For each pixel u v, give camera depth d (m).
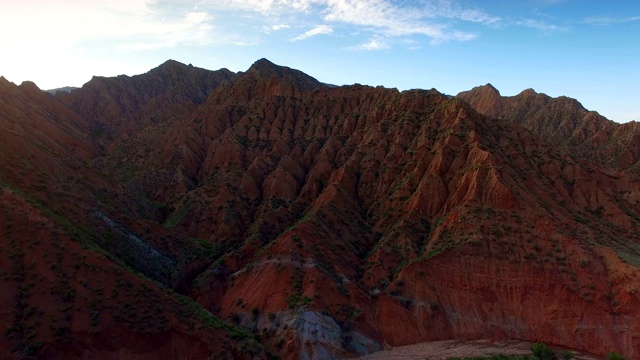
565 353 56.75
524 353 57.62
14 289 45.91
